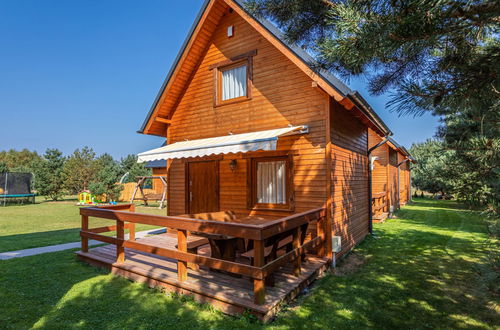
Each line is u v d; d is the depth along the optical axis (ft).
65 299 22.36
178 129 45.78
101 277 27.37
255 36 37.32
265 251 23.30
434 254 34.96
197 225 21.89
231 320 18.94
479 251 35.78
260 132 34.42
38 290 24.12
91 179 127.34
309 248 26.45
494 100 11.91
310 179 31.89
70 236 47.60
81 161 127.44
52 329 17.97
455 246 38.63
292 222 22.94
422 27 9.84
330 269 29.63
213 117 41.32
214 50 41.50
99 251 34.01
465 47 11.39
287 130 30.91
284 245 26.07
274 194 35.24
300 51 30.78
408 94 12.01
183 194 45.03
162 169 133.59
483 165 12.74
